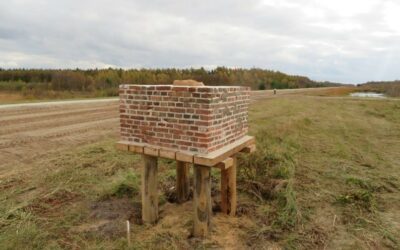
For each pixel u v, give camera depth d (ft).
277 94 132.57
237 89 15.93
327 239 14.87
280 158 24.91
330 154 30.35
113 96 111.96
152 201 15.71
